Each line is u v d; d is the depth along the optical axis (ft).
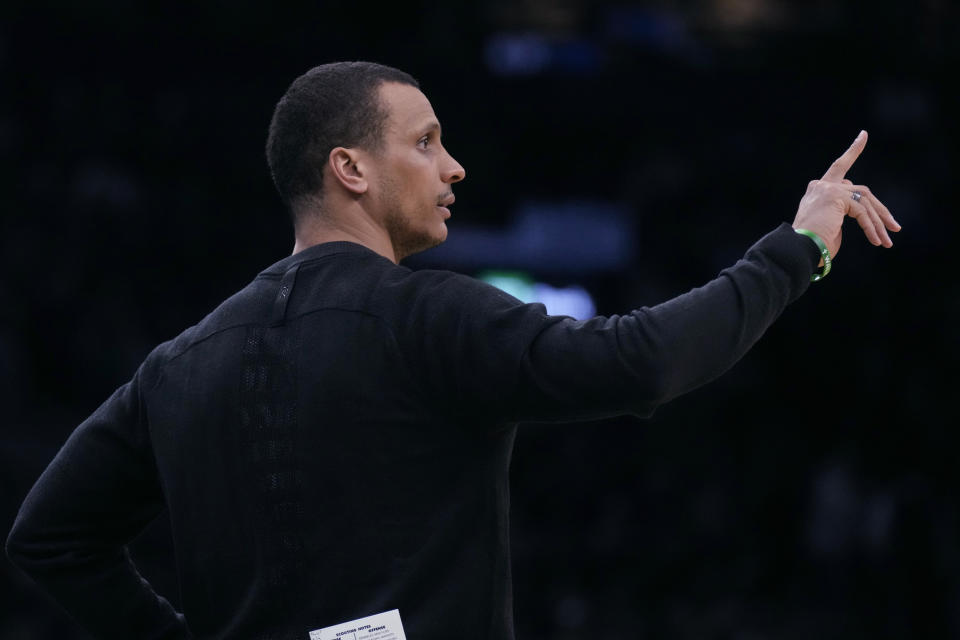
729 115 158.30
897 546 106.52
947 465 132.16
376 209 19.63
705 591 119.24
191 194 140.97
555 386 17.39
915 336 145.59
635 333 17.24
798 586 118.01
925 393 138.00
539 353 17.47
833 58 157.89
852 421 137.80
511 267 150.10
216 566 18.92
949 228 151.02
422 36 151.23
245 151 144.66
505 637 18.45
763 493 133.80
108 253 130.72
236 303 19.57
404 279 18.61
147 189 139.23
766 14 160.04
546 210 151.02
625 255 151.74
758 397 144.87
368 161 19.52
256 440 18.54
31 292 123.03
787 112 157.69
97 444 20.27
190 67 143.74
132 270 132.57
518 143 159.74
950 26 156.76
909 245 150.61
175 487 19.34
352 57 147.43
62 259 126.62
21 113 135.74
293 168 19.79
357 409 18.06
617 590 118.73
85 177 132.98
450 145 153.48
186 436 19.21
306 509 18.15
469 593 18.03
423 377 18.04
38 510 20.52
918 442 133.90
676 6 160.25
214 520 18.93
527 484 133.39
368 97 19.54
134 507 20.76
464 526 18.16
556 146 159.94
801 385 146.00
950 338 142.51
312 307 18.71
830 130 157.07
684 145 158.61
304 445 18.21
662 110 156.35
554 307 151.84
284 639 18.21
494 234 150.92
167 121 141.49
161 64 142.92
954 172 153.38
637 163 158.40
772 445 138.41
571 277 152.25
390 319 18.24
